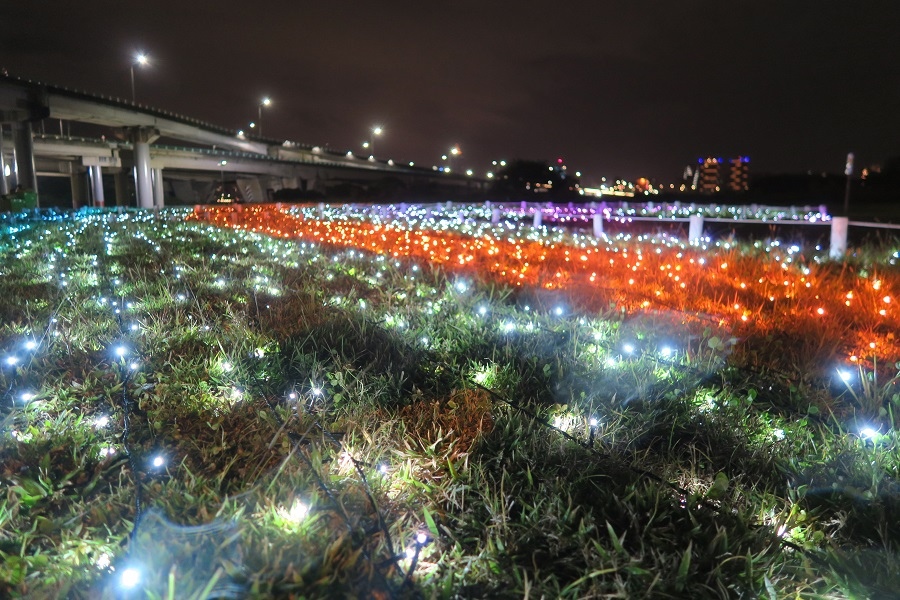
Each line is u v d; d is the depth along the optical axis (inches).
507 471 145.5
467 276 395.5
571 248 585.3
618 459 147.9
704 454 154.9
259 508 126.2
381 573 104.7
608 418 173.6
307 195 3368.6
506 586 108.7
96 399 184.2
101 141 3508.9
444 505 134.0
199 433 164.2
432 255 528.4
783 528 126.4
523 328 254.1
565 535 121.5
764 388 197.2
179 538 114.5
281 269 438.6
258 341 233.3
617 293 338.3
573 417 171.8
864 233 828.0
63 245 616.1
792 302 321.4
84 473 142.6
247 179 4527.6
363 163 5556.1
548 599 105.6
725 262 442.6
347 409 176.2
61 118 3029.0
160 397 183.5
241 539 113.2
